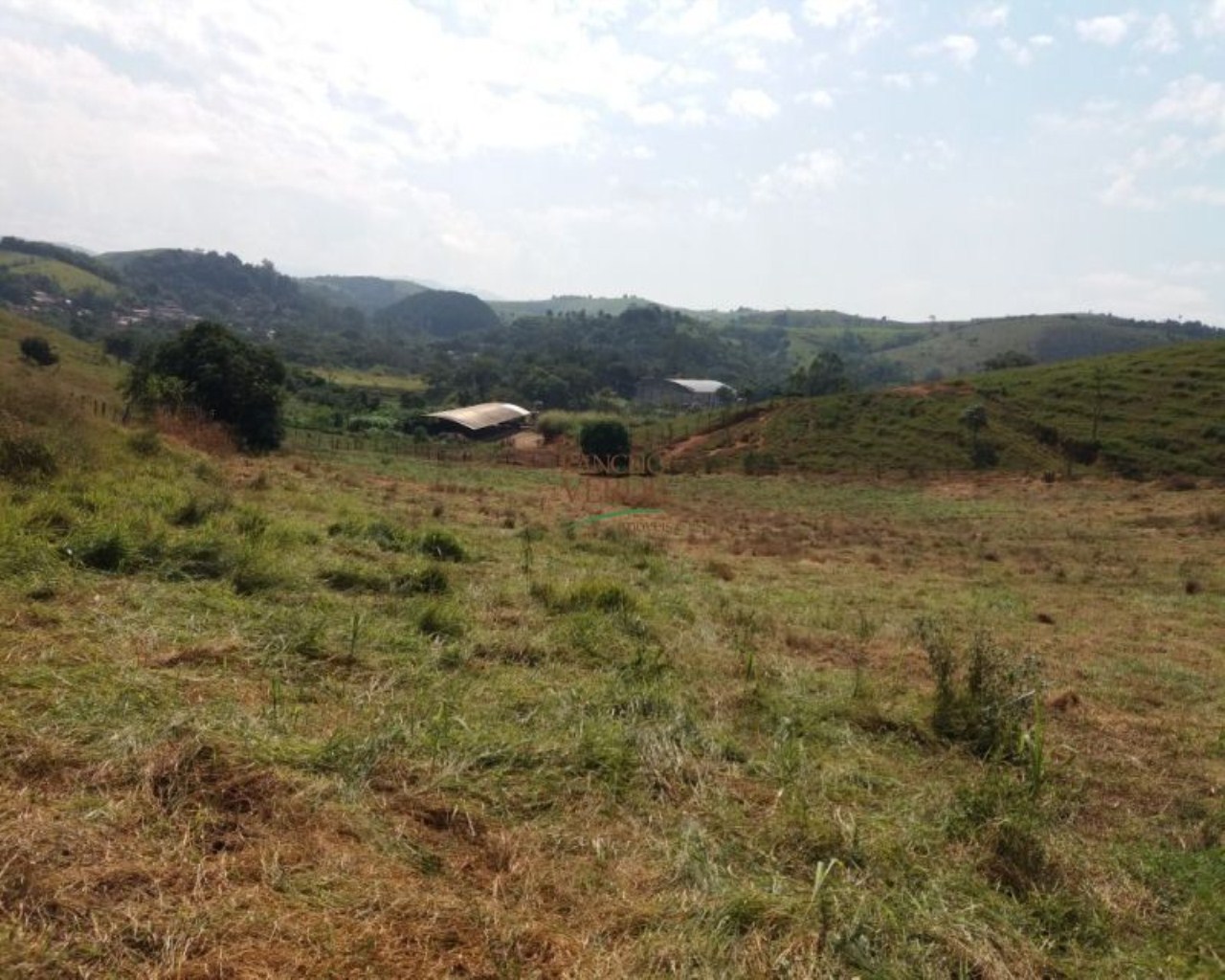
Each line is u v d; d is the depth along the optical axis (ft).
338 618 20.49
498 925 8.93
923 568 56.29
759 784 14.21
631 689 18.06
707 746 15.39
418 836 10.78
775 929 9.61
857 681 20.97
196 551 23.11
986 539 77.10
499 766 13.12
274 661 16.51
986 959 9.60
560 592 27.12
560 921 9.39
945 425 168.14
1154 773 17.62
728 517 88.74
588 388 369.30
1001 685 18.94
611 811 12.47
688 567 44.37
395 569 27.25
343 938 8.35
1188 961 10.34
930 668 24.85
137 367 98.32
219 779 10.85
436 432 242.17
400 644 19.22
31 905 7.97
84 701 12.61
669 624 26.76
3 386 43.09
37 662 14.05
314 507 45.47
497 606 25.52
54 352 170.40
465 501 70.69
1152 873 12.55
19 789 9.99
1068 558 64.54
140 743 11.50
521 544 43.24
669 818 12.46
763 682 20.51
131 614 17.74
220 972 7.61
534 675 18.61
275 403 101.76
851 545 69.26
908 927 10.02
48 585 18.65
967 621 36.29
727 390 350.23
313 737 13.15
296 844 9.93
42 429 36.86
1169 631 37.65
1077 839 13.56
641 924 9.52
